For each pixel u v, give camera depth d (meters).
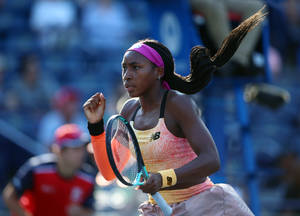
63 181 20.45
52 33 37.59
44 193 20.44
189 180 10.40
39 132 32.59
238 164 26.05
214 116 21.84
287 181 27.52
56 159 20.67
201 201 11.20
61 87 36.19
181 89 11.48
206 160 10.38
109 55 38.06
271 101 24.16
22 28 38.88
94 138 11.52
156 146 11.01
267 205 27.84
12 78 35.44
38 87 34.59
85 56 37.59
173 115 10.91
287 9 34.66
